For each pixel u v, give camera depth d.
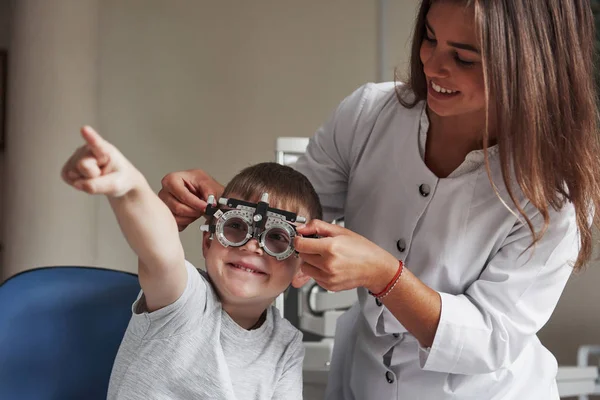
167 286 1.08
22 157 3.34
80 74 3.37
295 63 3.47
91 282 1.32
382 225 1.31
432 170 1.28
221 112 3.49
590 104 1.14
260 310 1.27
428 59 1.13
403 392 1.31
